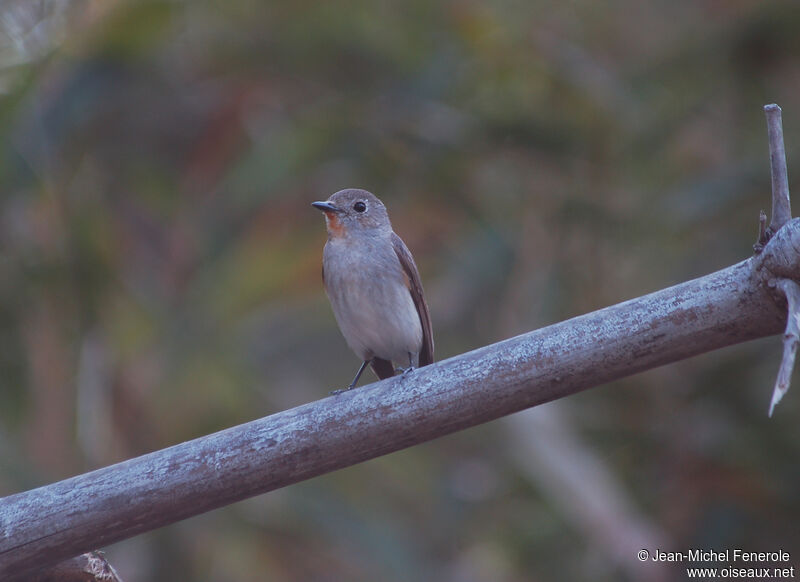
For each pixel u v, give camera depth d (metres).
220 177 15.04
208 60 14.73
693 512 11.84
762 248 5.63
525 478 12.48
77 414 12.80
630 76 14.80
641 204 13.85
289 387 14.66
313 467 5.82
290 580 12.81
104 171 14.30
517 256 14.15
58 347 12.96
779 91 14.30
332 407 5.80
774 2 13.88
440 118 14.59
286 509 12.68
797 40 13.89
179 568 12.56
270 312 14.82
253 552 12.75
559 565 12.27
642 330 5.75
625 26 15.39
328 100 14.84
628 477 12.18
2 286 12.84
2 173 12.95
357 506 13.09
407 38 14.73
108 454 12.77
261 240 14.38
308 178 14.47
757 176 12.86
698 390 12.09
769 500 11.70
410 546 13.20
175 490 5.71
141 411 13.10
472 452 14.05
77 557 6.11
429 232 14.87
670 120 14.42
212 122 14.95
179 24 14.60
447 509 13.75
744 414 11.95
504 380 5.77
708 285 5.74
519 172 14.47
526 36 14.76
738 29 14.15
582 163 14.37
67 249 13.30
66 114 13.74
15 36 13.41
